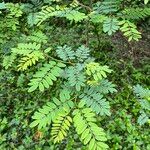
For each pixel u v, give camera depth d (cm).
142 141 505
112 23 270
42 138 525
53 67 245
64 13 271
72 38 698
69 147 497
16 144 531
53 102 232
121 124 526
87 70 246
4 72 642
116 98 576
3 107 586
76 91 240
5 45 363
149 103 286
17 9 336
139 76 612
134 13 285
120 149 494
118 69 633
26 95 599
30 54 255
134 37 265
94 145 206
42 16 283
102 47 678
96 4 299
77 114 222
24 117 564
